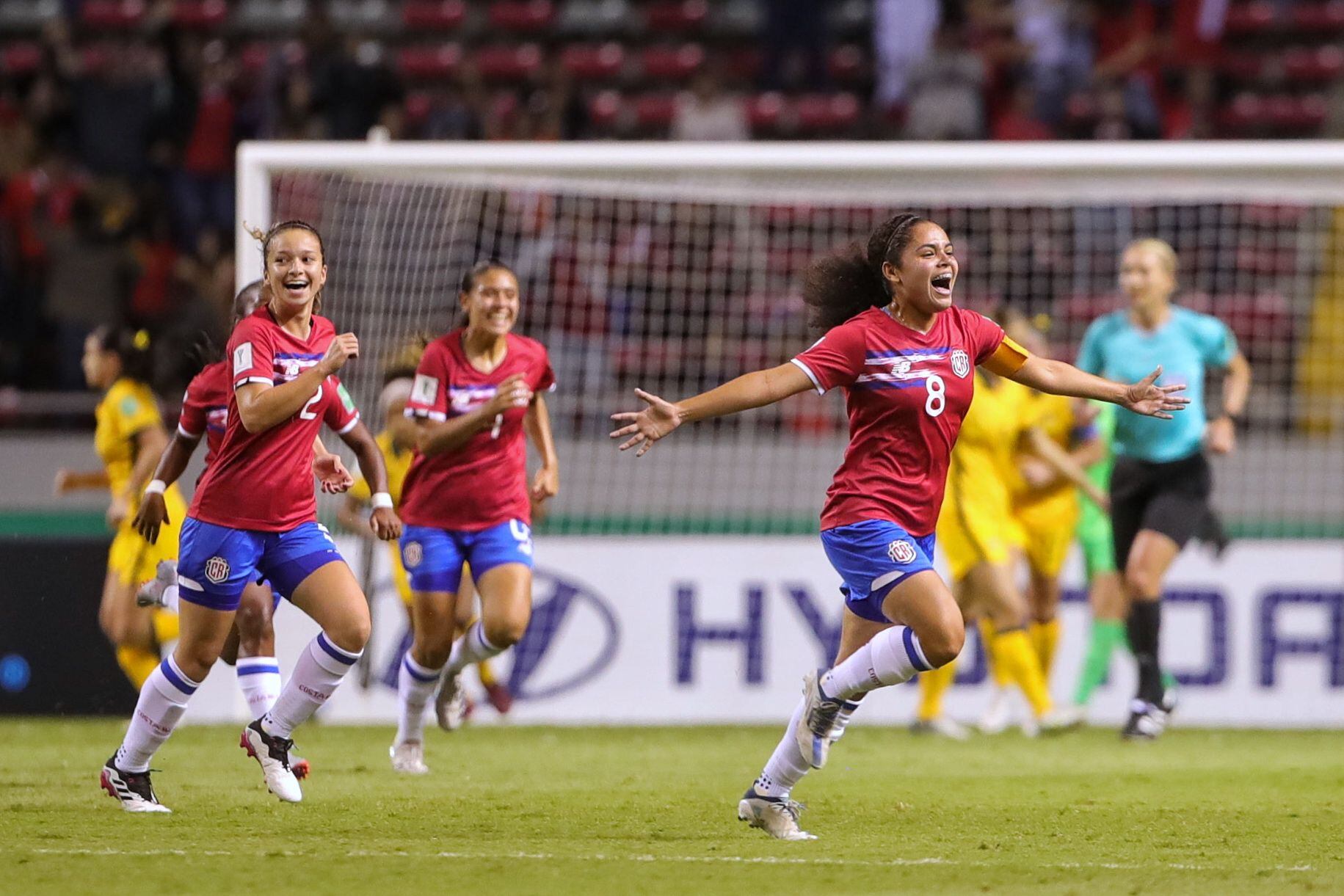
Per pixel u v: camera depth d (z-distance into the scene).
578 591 40.09
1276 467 42.84
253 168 37.97
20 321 52.12
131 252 53.69
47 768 27.73
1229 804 23.58
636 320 46.53
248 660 23.94
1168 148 38.66
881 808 23.03
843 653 19.98
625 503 42.22
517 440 26.62
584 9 69.62
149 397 33.69
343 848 18.75
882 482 19.12
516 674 39.84
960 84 58.28
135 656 34.06
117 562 33.78
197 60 60.94
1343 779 27.20
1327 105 63.53
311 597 21.02
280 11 68.31
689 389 46.25
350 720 38.88
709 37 69.25
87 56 66.06
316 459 21.88
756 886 16.33
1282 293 48.41
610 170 39.34
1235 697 39.53
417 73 67.62
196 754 30.19
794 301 47.22
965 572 34.72
